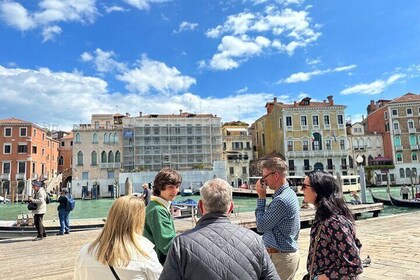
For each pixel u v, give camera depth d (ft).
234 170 192.24
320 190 7.97
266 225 9.67
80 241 31.78
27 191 159.53
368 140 196.44
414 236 30.35
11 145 170.50
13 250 27.78
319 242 7.54
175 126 192.34
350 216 7.79
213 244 6.19
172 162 189.06
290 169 175.42
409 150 187.11
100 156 182.70
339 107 181.57
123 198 7.62
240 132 209.56
